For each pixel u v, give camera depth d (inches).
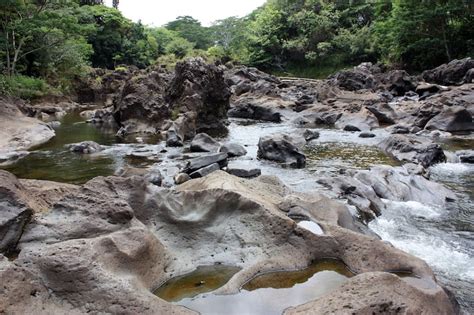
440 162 541.0
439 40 1700.3
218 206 247.9
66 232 216.4
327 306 167.6
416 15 1673.2
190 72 833.5
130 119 791.7
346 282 181.6
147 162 528.1
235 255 228.7
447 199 392.2
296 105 1064.8
